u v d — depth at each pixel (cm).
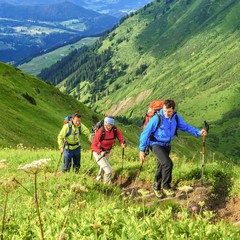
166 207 455
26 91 9394
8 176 756
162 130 537
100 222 299
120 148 1454
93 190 544
